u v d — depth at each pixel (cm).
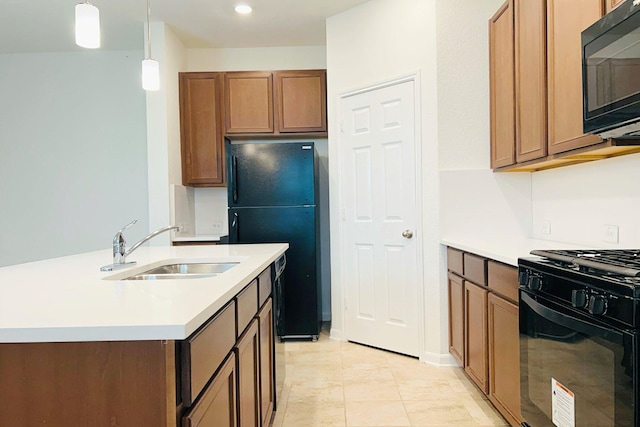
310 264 373
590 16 180
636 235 202
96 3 339
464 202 301
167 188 379
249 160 376
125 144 443
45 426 96
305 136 427
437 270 304
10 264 446
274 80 411
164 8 350
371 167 344
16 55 442
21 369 97
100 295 123
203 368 110
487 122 301
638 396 109
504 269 202
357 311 359
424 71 307
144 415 95
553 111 211
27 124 444
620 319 113
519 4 247
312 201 374
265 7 351
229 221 376
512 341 195
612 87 147
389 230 333
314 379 284
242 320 159
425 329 312
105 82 442
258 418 186
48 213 446
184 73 412
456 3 300
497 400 214
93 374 95
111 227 445
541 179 287
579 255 152
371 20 341
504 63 271
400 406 243
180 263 224
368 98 344
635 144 173
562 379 142
